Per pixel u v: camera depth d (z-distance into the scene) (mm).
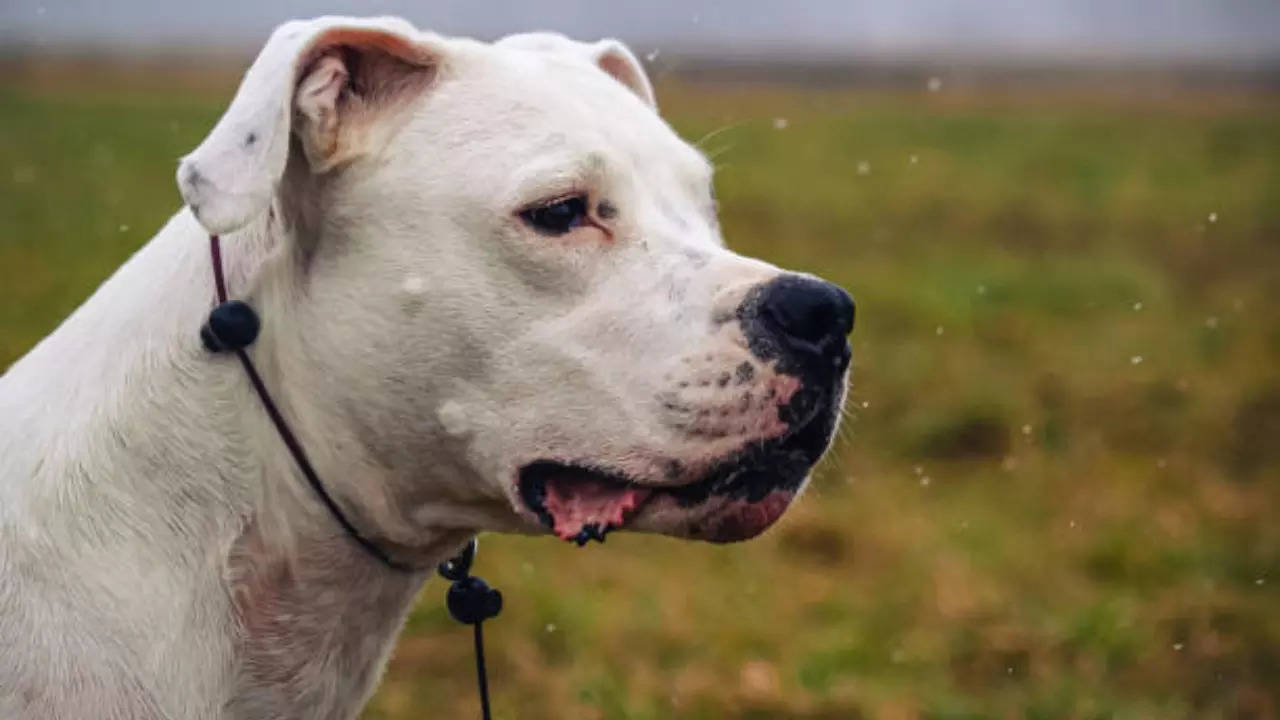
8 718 2836
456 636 6480
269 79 2926
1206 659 6352
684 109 36719
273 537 3068
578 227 3059
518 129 3078
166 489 2996
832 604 6914
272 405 3055
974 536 7844
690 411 2959
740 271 3049
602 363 3004
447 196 3027
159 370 3039
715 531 3061
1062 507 8359
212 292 3076
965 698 5938
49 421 3064
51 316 12438
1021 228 19469
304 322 3053
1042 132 33062
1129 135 32688
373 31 3045
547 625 6566
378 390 3045
